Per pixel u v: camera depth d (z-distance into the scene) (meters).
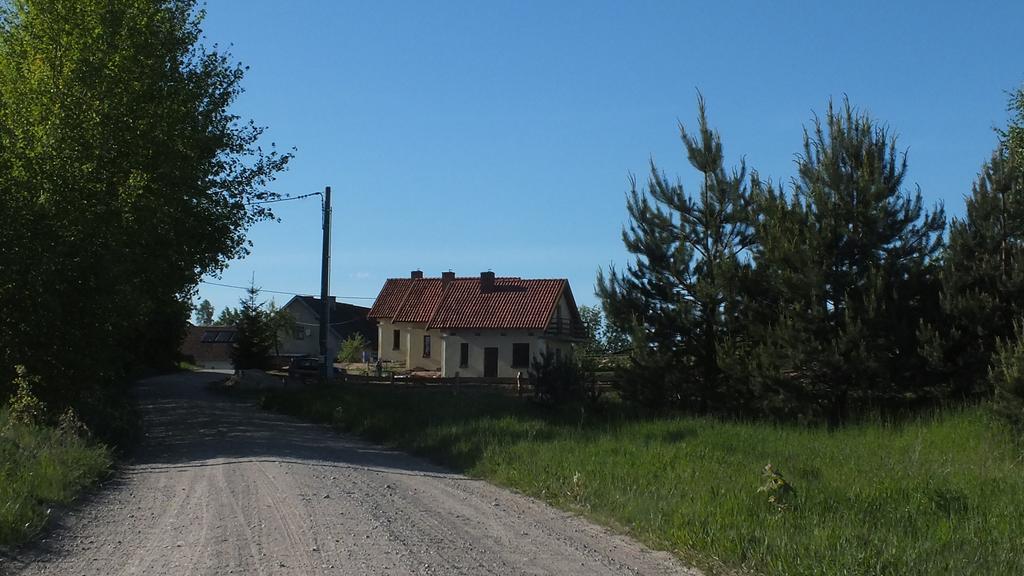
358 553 7.42
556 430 17.09
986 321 16.52
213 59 24.20
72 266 16.61
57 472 10.34
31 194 16.66
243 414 26.27
